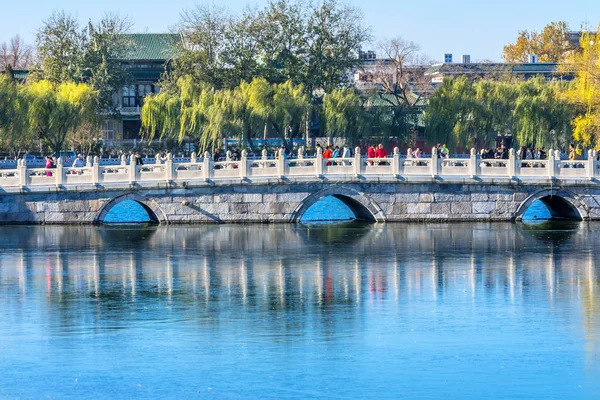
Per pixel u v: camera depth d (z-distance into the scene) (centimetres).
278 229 8125
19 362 4247
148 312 5084
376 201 8456
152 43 17175
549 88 13000
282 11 14650
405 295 5481
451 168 8456
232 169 8400
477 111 13238
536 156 10844
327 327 4775
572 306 5188
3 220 8369
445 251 6981
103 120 14875
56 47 15025
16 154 14125
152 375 4091
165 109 13375
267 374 4100
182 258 6719
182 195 8400
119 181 8362
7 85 12256
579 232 7925
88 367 4181
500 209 8488
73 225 8350
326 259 6662
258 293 5541
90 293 5538
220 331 4703
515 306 5194
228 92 12988
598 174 8550
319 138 15212
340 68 14600
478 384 3991
